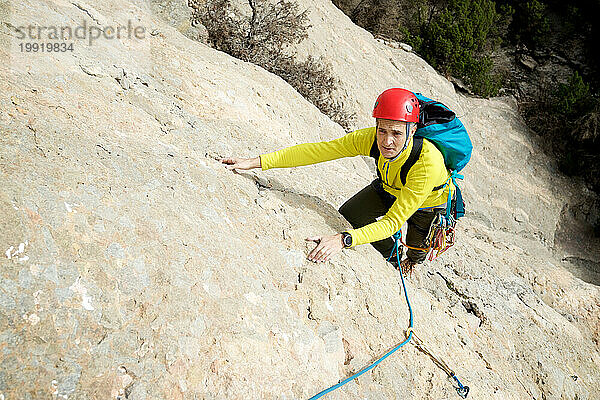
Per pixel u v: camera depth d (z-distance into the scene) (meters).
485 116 15.85
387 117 3.02
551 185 15.39
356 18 16.98
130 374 2.12
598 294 7.02
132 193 2.68
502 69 18.45
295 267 3.23
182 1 7.25
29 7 3.41
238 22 7.96
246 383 2.44
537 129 16.47
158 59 4.46
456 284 5.44
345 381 2.93
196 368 2.31
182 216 2.81
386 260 4.29
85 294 2.15
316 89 9.13
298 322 2.94
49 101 2.87
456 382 3.68
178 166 3.19
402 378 3.33
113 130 3.11
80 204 2.39
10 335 1.89
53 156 2.51
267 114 5.34
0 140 2.39
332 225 3.84
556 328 5.77
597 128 15.57
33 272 2.05
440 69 16.88
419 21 17.42
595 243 15.13
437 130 3.20
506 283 6.13
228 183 3.43
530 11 19.12
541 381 4.96
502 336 5.07
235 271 2.79
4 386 1.81
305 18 8.66
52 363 1.95
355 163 6.95
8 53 2.99
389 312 3.63
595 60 19.19
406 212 3.25
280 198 3.76
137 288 2.32
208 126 4.00
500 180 14.46
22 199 2.21
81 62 3.42
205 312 2.49
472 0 17.50
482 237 8.44
